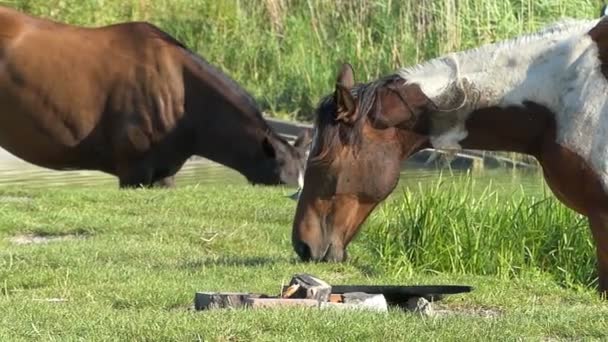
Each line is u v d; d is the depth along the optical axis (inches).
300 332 383.6
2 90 786.8
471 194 657.6
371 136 444.8
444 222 573.9
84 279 496.4
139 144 791.1
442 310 465.7
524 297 488.4
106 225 628.1
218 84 795.4
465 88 434.6
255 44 1183.6
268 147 792.9
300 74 1119.6
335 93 439.2
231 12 1218.0
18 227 630.5
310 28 1144.8
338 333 382.0
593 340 390.3
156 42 798.5
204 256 565.3
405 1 1027.9
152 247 570.3
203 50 1198.3
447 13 971.9
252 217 660.1
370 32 1059.3
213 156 802.2
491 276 544.1
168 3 1235.2
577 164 421.4
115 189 751.7
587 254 569.3
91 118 791.1
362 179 447.8
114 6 1205.1
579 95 422.3
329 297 433.4
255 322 390.0
